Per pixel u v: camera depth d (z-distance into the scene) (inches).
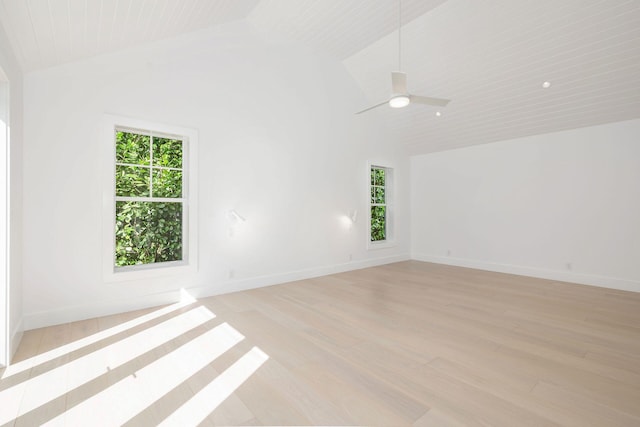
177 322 125.2
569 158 196.5
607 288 180.7
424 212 275.1
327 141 215.2
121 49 134.3
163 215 152.9
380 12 163.0
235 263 171.5
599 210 185.6
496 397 75.8
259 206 180.5
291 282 193.9
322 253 213.5
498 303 151.9
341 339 109.7
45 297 120.3
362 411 70.4
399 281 197.6
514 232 221.0
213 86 162.6
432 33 170.1
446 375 86.0
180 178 156.7
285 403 73.3
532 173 212.4
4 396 75.8
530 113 193.6
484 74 179.8
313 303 151.2
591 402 73.7
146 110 142.0
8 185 90.1
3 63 84.2
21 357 95.6
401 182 273.7
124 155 142.0
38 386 80.0
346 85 224.7
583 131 191.2
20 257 111.1
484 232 237.0
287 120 193.0
